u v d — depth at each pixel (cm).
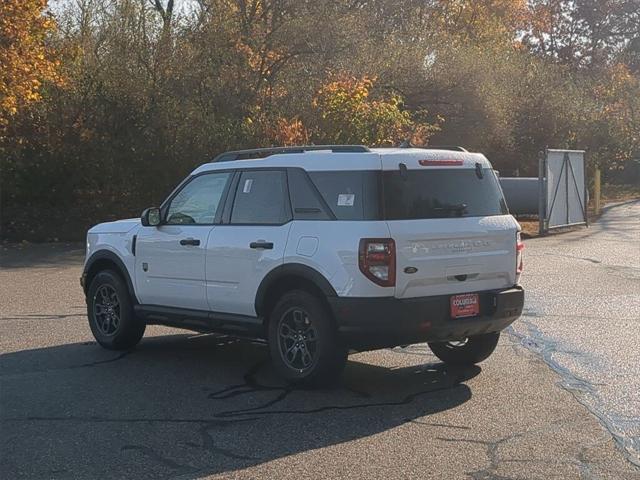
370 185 727
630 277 1488
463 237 753
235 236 811
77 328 1088
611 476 547
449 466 568
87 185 2533
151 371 852
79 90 2462
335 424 665
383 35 3294
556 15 6475
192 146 2434
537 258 1792
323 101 2502
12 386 791
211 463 578
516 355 904
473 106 3303
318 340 743
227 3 2725
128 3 2586
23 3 2077
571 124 3825
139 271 915
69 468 570
